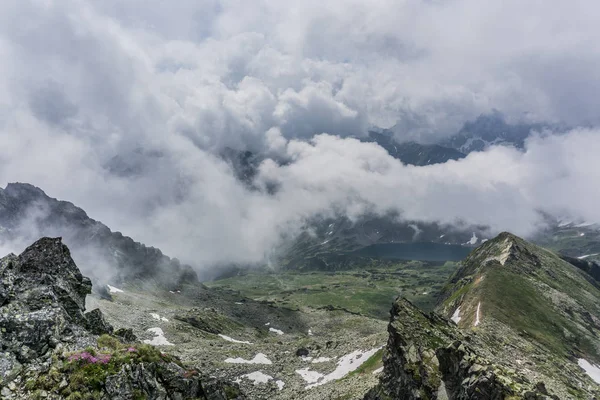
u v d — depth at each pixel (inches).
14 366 1117.7
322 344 5595.5
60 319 1311.5
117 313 6653.5
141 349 1339.8
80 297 1626.5
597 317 6314.0
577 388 3181.6
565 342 4717.0
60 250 1658.5
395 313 2974.9
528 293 5836.6
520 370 3029.0
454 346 2272.4
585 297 6894.7
